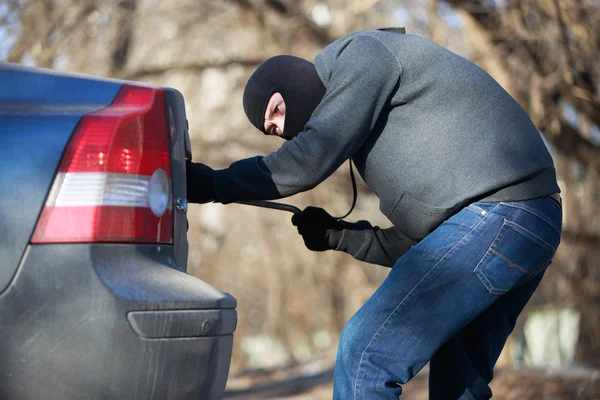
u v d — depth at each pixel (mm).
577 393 10461
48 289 3402
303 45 16188
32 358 3369
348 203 18031
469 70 4402
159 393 3432
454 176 4223
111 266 3479
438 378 4926
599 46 13289
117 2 15992
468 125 4266
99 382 3359
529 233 4211
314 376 14680
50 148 3535
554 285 15367
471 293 4184
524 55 13242
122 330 3373
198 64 17016
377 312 4223
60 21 15305
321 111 4336
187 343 3494
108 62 16266
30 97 3715
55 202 3475
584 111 13750
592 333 15195
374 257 5070
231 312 3771
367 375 4168
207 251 18703
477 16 13172
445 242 4211
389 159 4371
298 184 4324
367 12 14719
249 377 17422
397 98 4320
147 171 3688
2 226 3439
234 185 4375
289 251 18938
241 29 17078
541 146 4406
